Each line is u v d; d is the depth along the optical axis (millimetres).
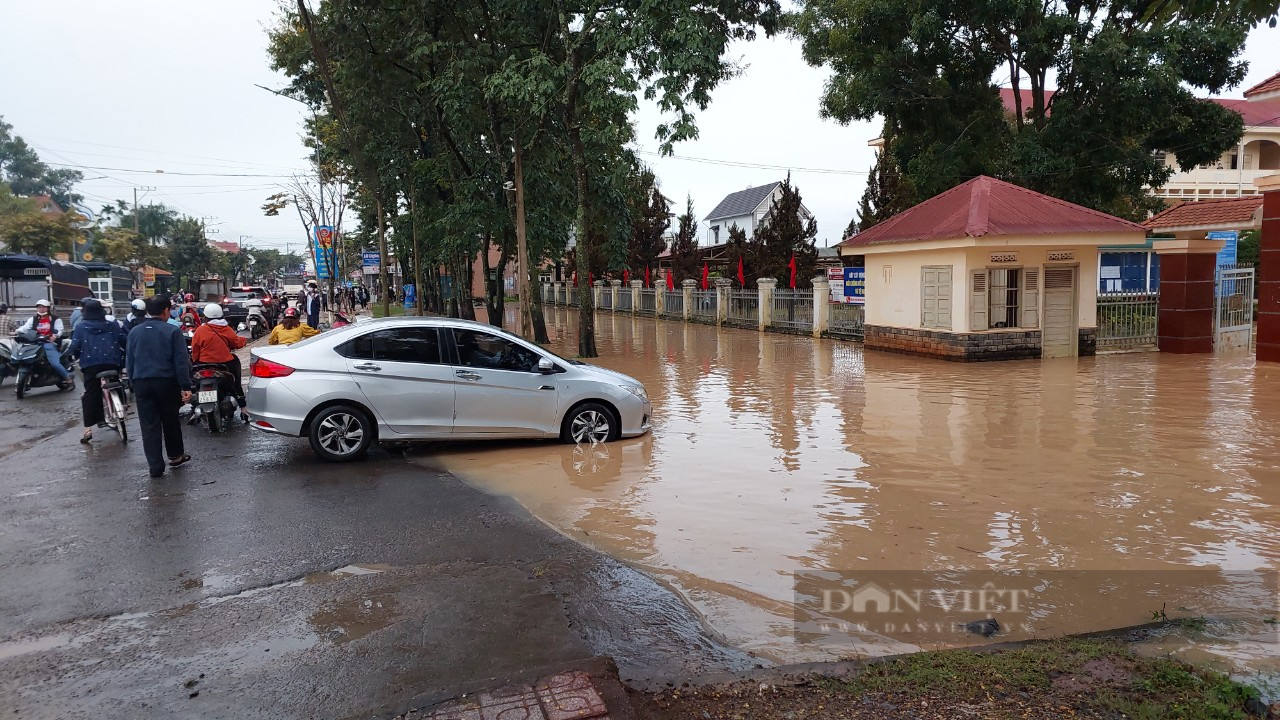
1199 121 22266
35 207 53250
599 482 7332
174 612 4617
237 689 3697
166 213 83375
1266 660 3750
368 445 8414
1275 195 15680
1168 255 18438
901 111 24094
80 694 3689
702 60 15531
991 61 23469
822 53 26703
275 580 5090
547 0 17469
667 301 32906
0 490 7496
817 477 7422
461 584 4945
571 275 48188
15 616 4602
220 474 7980
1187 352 18297
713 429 9828
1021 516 6148
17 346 14500
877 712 3311
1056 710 3260
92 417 9938
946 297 17250
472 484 7375
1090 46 20625
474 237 21953
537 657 3951
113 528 6242
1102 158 22047
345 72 22531
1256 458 8039
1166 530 5781
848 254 20797
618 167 22562
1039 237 16516
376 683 3721
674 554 5418
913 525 5957
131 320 12383
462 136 22141
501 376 8680
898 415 10695
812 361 17578
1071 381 13953
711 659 3947
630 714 3258
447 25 20484
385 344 8492
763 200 52094
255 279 120938
